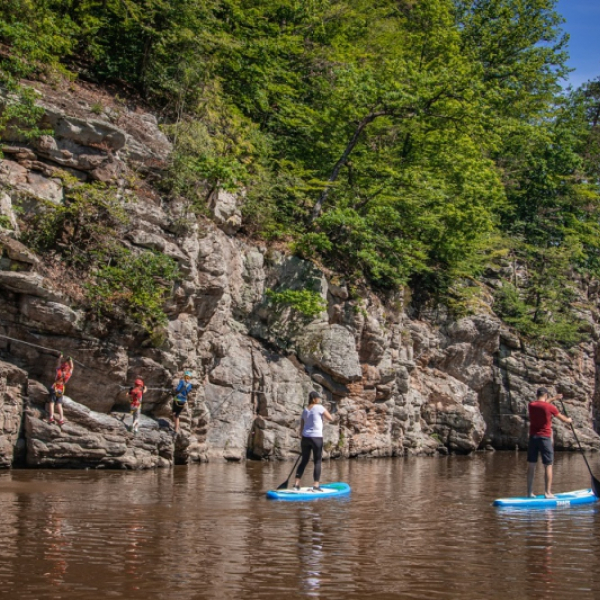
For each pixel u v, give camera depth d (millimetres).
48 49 20922
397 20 35750
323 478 16969
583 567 7656
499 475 19016
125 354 17406
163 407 18531
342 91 27016
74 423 16234
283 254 24484
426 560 7855
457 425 30312
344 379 24422
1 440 15266
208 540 8508
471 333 32438
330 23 32344
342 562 7656
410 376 29797
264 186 24781
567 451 36344
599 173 46906
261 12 28812
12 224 16281
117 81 24500
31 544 8023
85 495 11961
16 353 15969
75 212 17297
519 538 9172
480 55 39031
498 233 37750
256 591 6516
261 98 27984
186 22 25156
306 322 24234
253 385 22156
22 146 17500
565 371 37438
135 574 6945
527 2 39781
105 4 24734
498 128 29969
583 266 44375
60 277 16859
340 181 27797
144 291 17531
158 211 19078
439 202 28781
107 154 18719
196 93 25047
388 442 26484
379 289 28250
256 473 17031
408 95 26109
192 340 19469
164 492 12711
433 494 13953
